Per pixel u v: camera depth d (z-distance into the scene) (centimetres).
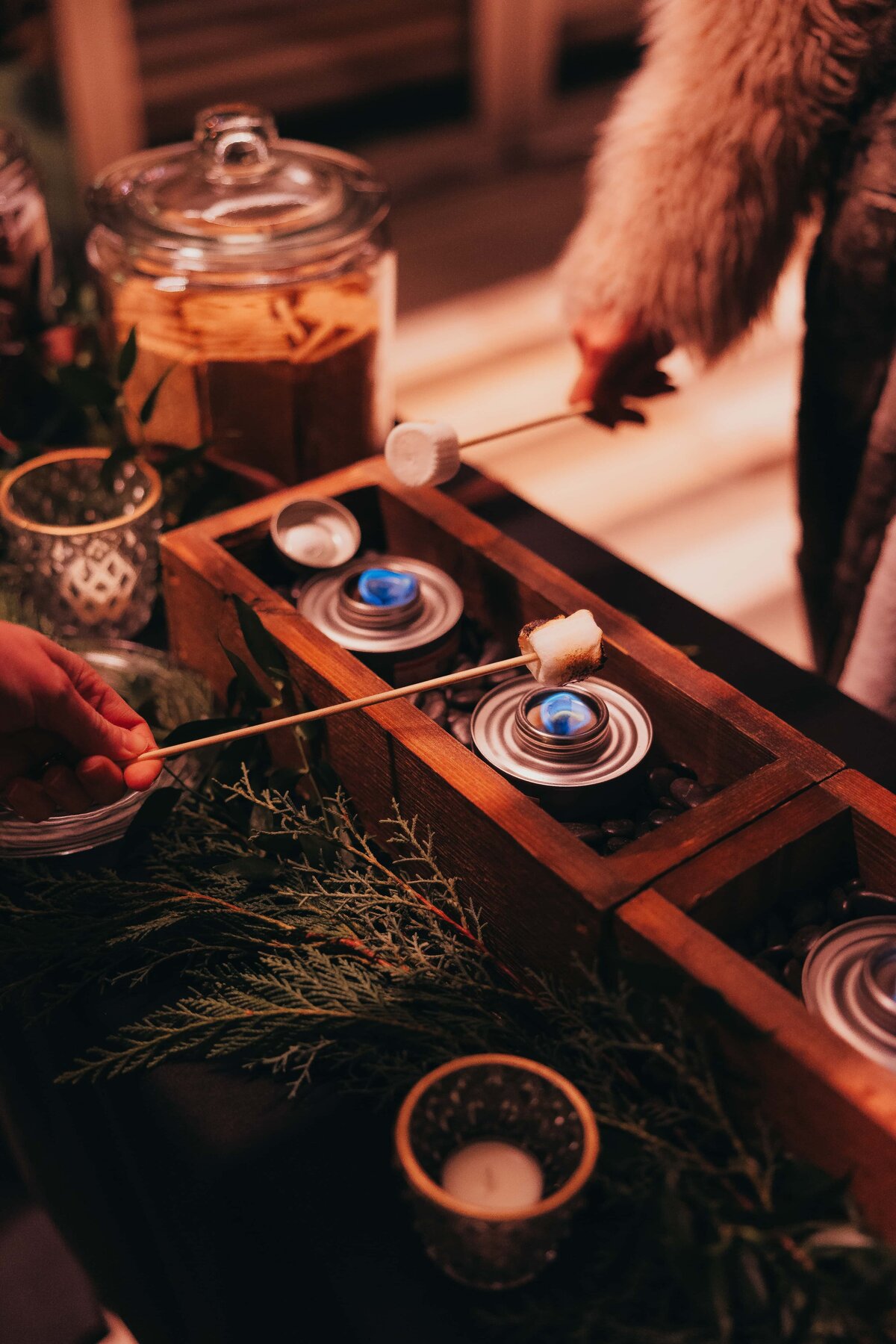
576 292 118
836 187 102
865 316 103
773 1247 66
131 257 98
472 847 78
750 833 75
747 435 255
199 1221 75
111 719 84
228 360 99
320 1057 77
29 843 85
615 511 234
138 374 103
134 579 98
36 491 101
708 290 110
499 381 272
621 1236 67
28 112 277
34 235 111
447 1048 74
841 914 76
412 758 80
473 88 359
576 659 77
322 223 99
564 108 376
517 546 92
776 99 100
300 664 85
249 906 80
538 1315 66
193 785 88
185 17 304
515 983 80
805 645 200
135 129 307
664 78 105
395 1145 67
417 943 79
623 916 71
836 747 90
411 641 89
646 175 107
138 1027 76
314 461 104
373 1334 69
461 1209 64
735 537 227
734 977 69
